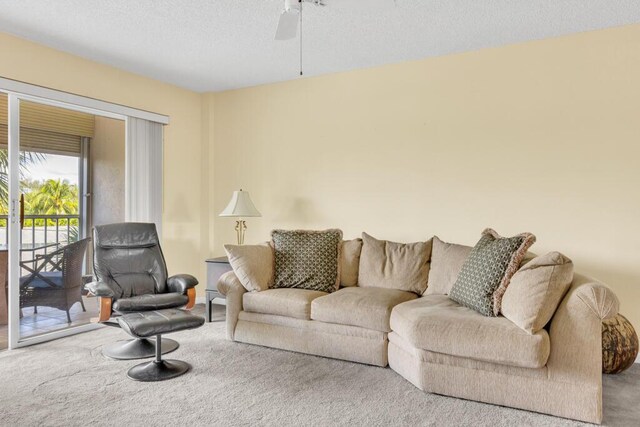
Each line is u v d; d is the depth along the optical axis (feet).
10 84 11.47
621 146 11.11
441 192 13.30
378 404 8.36
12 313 11.67
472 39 11.97
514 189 12.32
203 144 17.31
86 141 13.89
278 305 11.31
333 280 12.29
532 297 7.98
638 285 10.94
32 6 10.04
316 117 15.26
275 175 16.05
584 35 11.46
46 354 11.17
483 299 8.95
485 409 8.18
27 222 12.26
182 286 11.71
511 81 12.34
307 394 8.80
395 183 13.97
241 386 9.18
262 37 11.83
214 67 14.30
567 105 11.68
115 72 14.23
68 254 13.19
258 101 16.37
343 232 14.79
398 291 11.43
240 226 16.60
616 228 11.18
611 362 9.74
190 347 11.68
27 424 7.52
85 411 8.02
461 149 13.01
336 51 12.87
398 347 9.83
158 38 11.89
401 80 13.84
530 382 8.04
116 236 12.25
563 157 11.73
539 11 10.26
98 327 13.78
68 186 13.37
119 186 14.82
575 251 11.60
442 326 8.59
